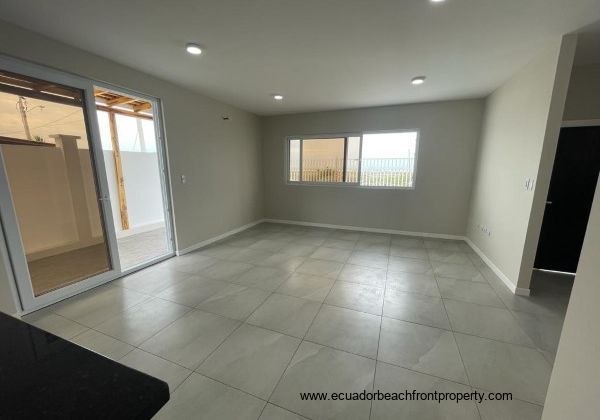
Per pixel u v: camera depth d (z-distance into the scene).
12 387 0.54
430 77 3.15
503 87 3.28
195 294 2.61
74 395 0.52
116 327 2.08
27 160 2.54
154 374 1.61
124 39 2.26
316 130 5.21
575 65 2.81
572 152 2.98
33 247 2.70
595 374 0.75
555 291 2.69
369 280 2.92
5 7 1.79
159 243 4.43
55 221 2.81
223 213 4.62
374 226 5.07
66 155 2.73
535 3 1.74
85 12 1.85
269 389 1.50
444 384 1.53
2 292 2.07
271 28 2.08
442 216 4.57
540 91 2.44
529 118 2.60
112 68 2.72
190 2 1.74
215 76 3.17
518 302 2.46
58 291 2.45
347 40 2.27
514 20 1.94
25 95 2.33
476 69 2.88
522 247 2.56
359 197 5.10
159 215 5.70
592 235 0.79
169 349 1.83
